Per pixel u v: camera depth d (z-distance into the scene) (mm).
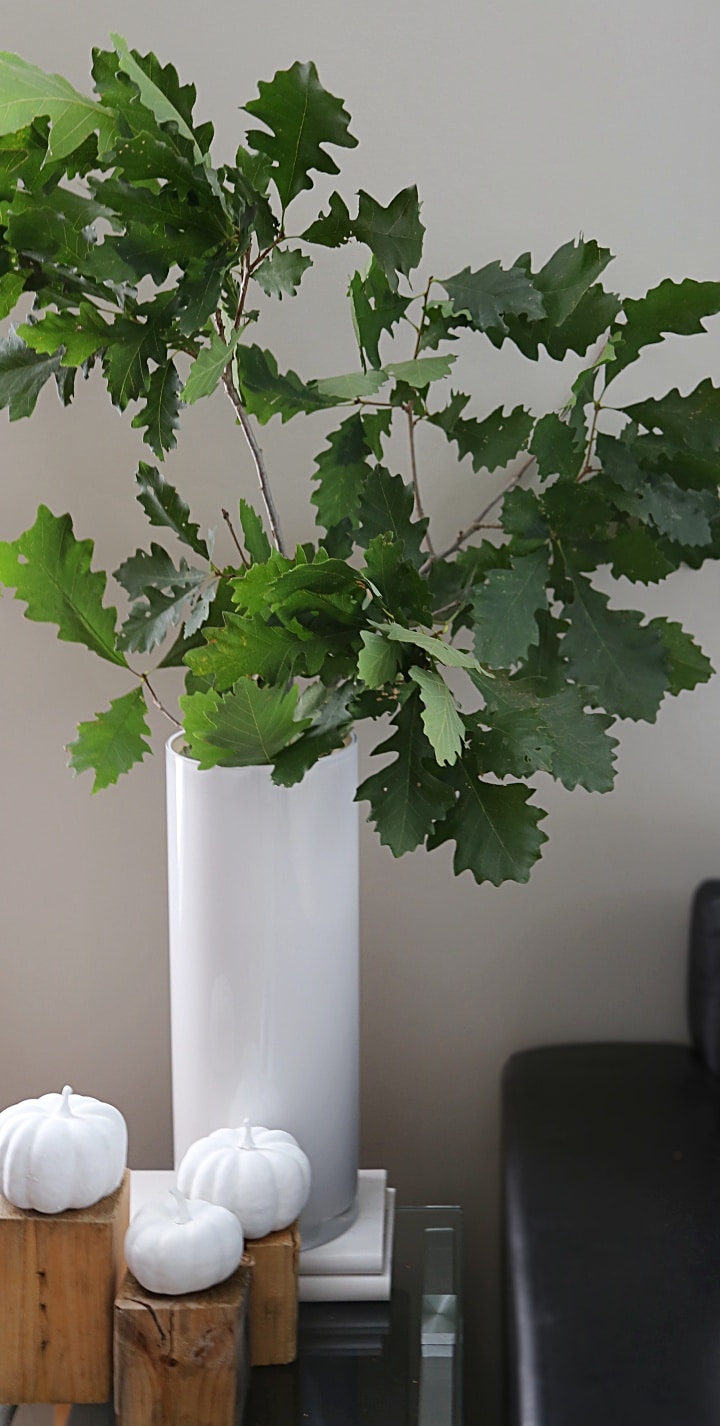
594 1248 957
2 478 1182
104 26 1119
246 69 1125
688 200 1146
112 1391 822
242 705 817
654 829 1255
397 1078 1291
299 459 1176
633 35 1124
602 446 927
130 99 735
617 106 1134
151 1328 774
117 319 822
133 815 1241
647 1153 1080
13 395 901
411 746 816
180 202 767
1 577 908
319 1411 837
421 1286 964
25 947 1268
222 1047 915
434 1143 1298
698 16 1120
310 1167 914
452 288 858
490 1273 1309
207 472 1176
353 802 932
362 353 920
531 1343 863
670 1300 899
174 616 938
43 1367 818
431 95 1132
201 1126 933
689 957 1233
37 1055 1286
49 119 794
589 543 971
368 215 811
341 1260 938
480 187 1145
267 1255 861
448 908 1264
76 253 828
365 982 1275
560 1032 1286
